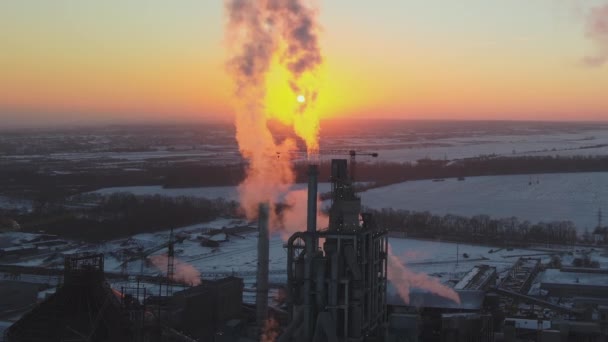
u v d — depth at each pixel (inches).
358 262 3737.7
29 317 3700.8
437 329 4192.9
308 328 3649.1
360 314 3663.9
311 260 3676.2
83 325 3629.4
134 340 3811.5
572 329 4178.2
